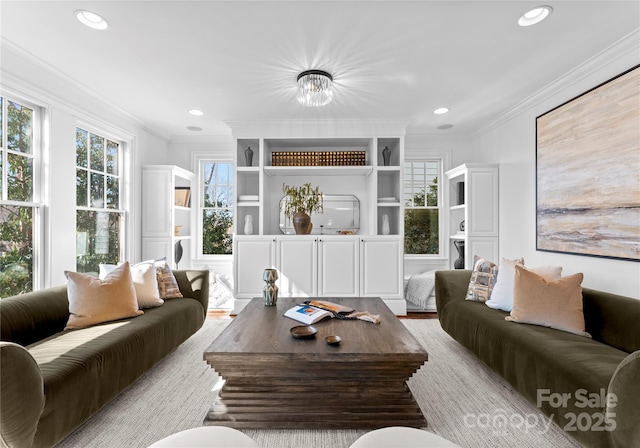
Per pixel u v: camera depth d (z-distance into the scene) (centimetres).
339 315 234
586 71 269
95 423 179
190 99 345
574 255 284
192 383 227
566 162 293
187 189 471
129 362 196
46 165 275
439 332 338
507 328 216
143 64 268
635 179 227
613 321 203
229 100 347
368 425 173
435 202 494
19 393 125
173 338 250
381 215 479
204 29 220
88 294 226
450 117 407
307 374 182
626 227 234
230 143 491
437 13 203
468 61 264
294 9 199
